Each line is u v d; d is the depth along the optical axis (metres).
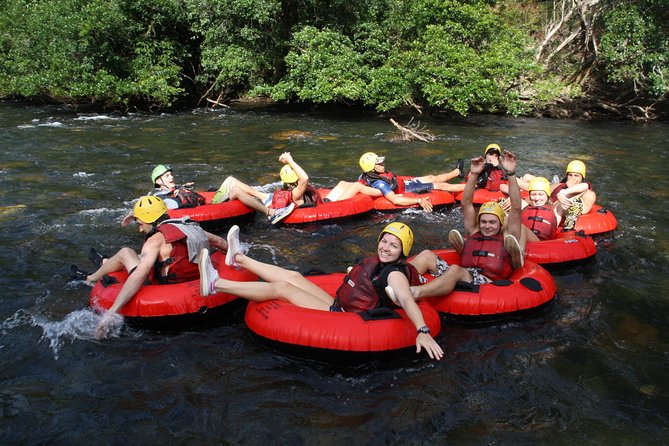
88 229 7.47
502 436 3.67
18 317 5.10
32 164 11.11
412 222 8.05
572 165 7.91
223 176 10.67
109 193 9.23
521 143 14.38
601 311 5.39
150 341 4.77
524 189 8.48
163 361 4.49
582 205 7.57
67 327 4.95
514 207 5.59
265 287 4.80
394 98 18.22
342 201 8.12
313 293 4.92
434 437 3.66
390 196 8.43
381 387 4.19
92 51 18.11
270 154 12.76
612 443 3.60
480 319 5.06
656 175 10.98
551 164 11.91
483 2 19.34
